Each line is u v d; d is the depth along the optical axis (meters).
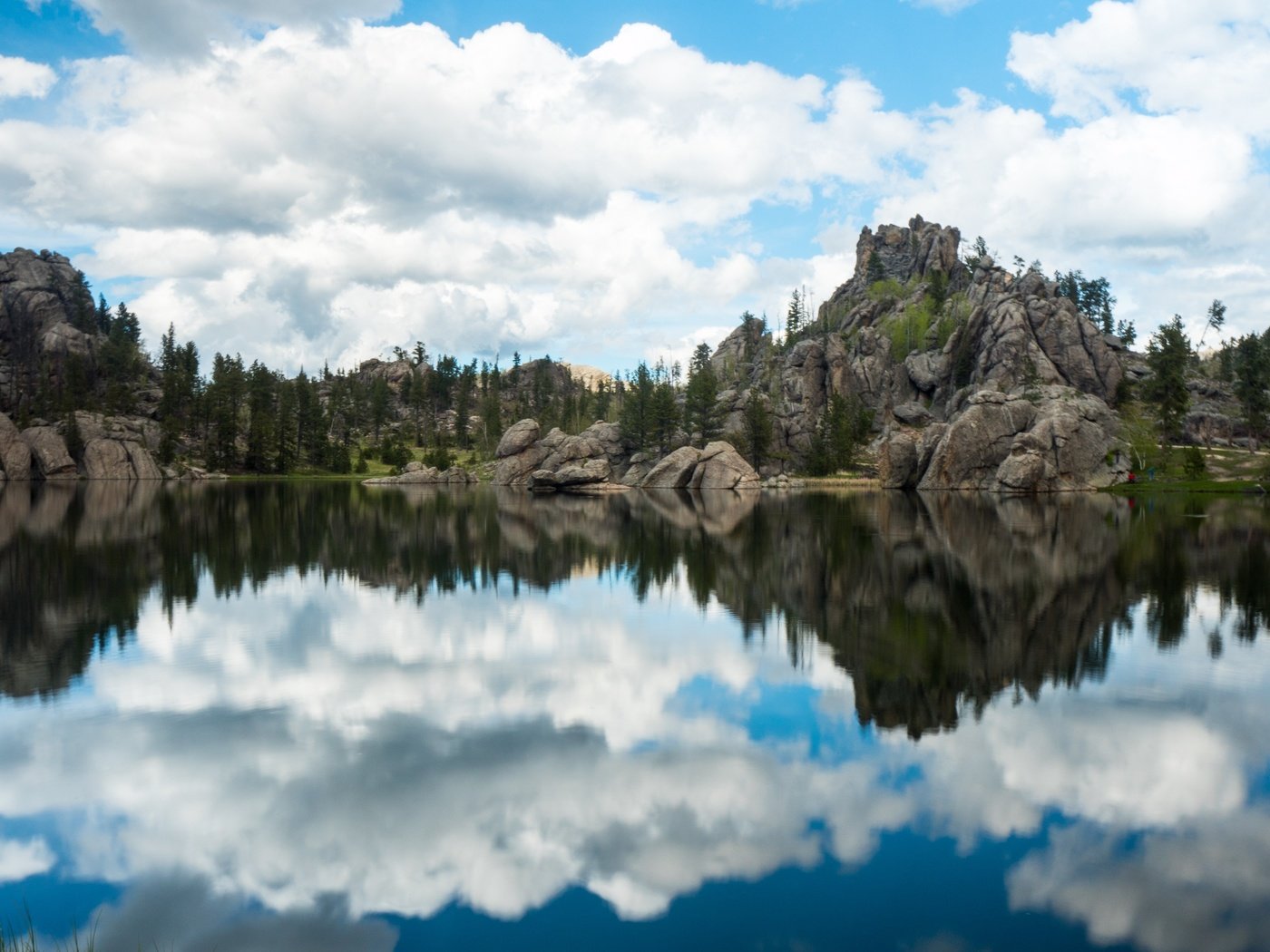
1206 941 10.26
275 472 180.38
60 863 12.41
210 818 13.77
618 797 14.49
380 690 20.81
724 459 144.12
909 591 35.03
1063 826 13.32
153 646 25.22
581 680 21.66
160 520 67.81
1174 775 15.27
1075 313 168.25
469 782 15.09
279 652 24.62
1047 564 42.88
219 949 10.30
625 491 140.88
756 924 10.70
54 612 30.33
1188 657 23.61
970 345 179.75
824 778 15.21
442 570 41.84
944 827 13.33
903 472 137.12
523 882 11.77
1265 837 12.93
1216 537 55.66
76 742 17.19
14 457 146.75
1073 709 19.08
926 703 19.59
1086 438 124.62
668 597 33.91
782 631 27.44
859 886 11.60
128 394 188.12
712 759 16.17
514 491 140.75
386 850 12.72
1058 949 10.08
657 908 11.09
